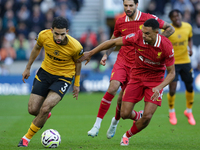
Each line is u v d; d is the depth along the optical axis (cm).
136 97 1880
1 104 4047
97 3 7125
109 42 1834
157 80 1841
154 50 1725
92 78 5131
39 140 2080
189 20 6316
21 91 5081
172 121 2745
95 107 3809
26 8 6256
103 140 2097
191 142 2000
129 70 2114
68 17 6306
